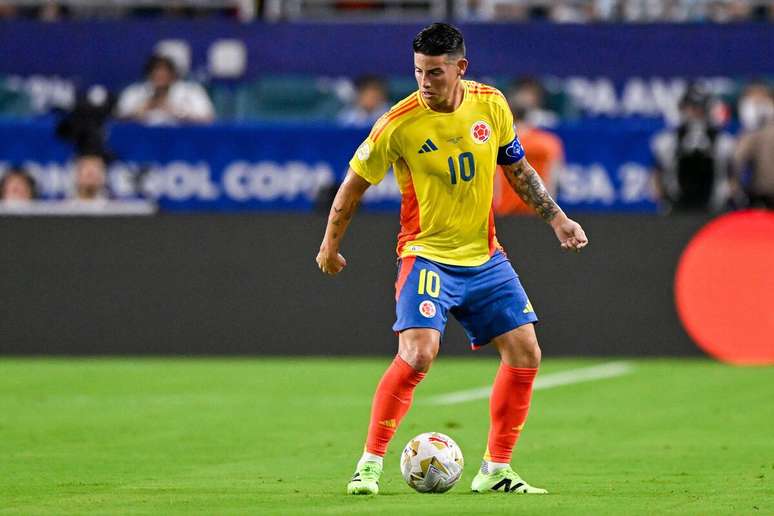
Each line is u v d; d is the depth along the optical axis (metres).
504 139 25.41
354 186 25.03
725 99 67.81
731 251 55.88
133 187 60.03
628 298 56.03
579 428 36.59
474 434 35.47
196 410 40.81
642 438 34.53
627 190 60.25
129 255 56.88
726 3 73.06
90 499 24.30
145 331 56.94
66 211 57.28
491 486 25.42
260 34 68.62
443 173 24.72
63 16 73.31
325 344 56.59
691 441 33.88
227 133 60.22
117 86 69.25
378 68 68.56
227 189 60.25
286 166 60.19
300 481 26.94
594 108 68.12
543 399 43.44
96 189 59.22
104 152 60.09
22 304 57.06
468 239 25.20
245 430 36.31
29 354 57.12
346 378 49.62
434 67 23.95
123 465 29.67
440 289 24.84
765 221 55.50
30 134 61.16
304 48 68.62
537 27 67.88
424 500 23.88
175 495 24.78
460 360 56.47
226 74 68.69
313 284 56.50
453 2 71.62
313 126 60.16
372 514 21.92
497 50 68.00
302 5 73.25
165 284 56.84
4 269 57.03
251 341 56.72
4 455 31.36
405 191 25.22
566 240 25.80
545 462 30.28
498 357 56.97
